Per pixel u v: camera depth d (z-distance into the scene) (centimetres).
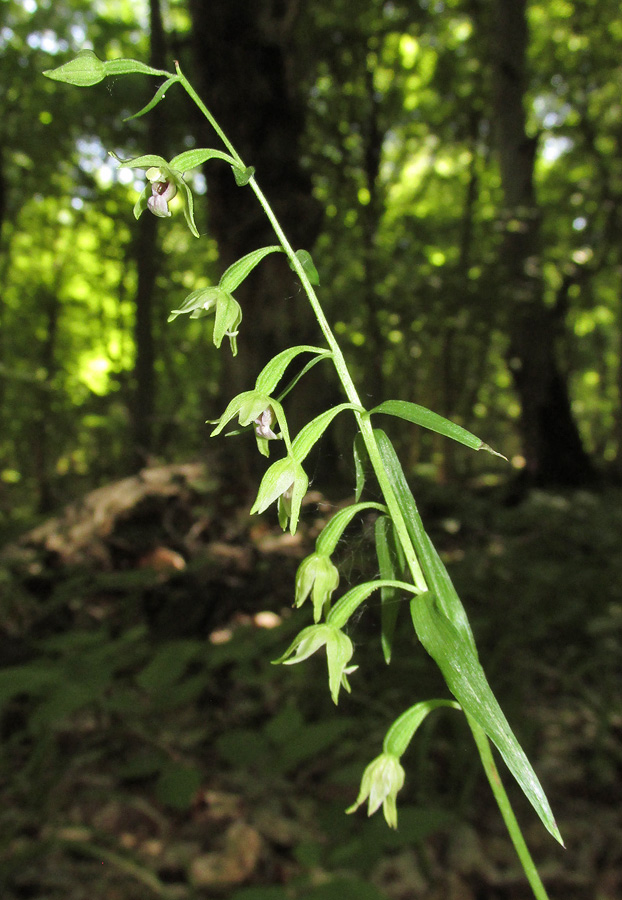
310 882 232
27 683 239
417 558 102
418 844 238
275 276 552
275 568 425
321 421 102
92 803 262
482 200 1605
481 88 1305
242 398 101
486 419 1812
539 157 1517
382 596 111
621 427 1573
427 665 337
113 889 224
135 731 283
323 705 317
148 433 705
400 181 1531
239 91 536
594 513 724
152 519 439
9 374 619
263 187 552
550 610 426
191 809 263
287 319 552
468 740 276
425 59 1365
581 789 281
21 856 206
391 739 100
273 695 328
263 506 97
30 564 432
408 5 1083
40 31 1075
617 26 1220
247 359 555
